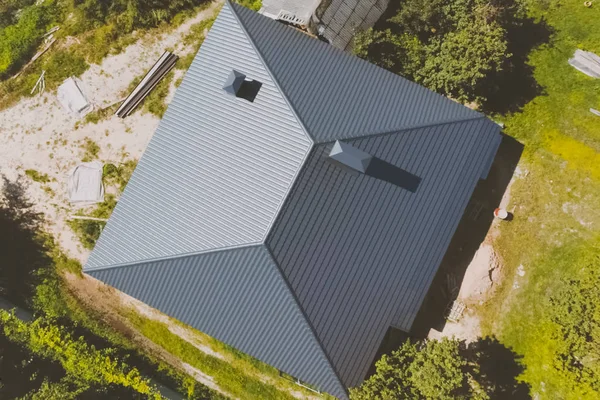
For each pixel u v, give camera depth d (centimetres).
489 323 2739
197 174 2341
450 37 2638
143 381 2781
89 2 2997
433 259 2362
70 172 3019
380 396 2325
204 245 2245
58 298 3003
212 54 2447
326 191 2184
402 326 2389
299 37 2491
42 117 3062
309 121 2191
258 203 2183
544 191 2770
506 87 2866
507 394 2666
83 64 3058
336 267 2255
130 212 2436
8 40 3061
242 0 3048
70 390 2780
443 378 2264
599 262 2555
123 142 3008
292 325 2291
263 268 2197
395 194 2277
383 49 2733
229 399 2930
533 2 2925
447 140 2350
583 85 2806
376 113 2306
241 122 2295
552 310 2609
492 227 2786
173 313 2480
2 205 3047
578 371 2514
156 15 3022
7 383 2802
